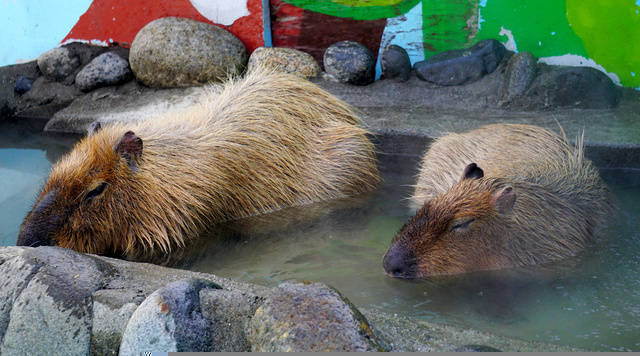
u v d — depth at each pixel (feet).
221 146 15.03
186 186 14.37
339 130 16.76
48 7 29.96
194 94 25.02
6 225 14.28
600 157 17.06
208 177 14.67
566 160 14.29
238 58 26.05
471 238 11.52
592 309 9.73
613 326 9.10
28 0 30.12
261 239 13.73
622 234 12.76
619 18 21.57
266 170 15.66
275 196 15.79
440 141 16.71
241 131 15.60
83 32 29.84
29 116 27.71
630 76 21.98
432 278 11.30
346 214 14.96
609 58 22.16
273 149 15.79
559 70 21.11
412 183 17.06
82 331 8.74
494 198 11.69
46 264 9.59
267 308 7.73
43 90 27.91
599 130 18.20
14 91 28.22
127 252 13.84
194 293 8.41
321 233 13.80
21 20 30.55
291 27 26.40
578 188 13.34
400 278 11.30
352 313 7.48
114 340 8.54
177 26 25.89
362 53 24.20
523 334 8.92
